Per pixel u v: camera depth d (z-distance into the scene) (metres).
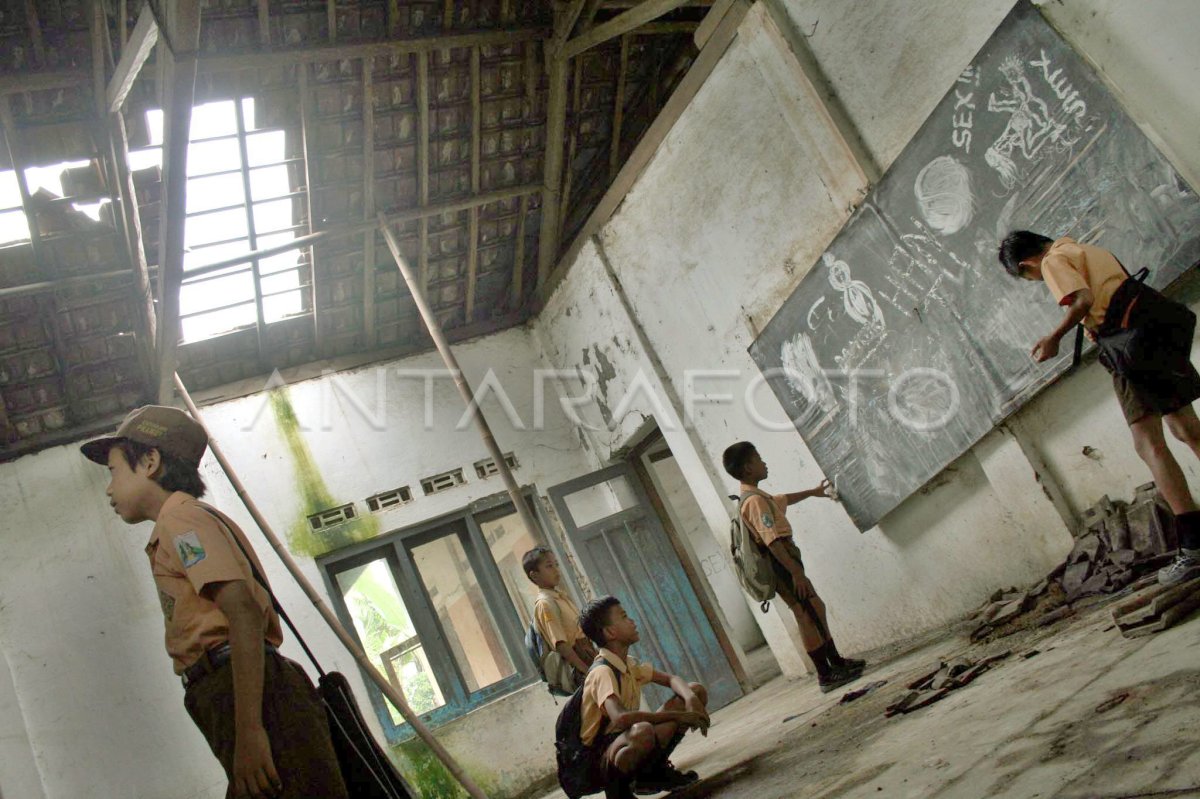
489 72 7.75
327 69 7.11
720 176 6.49
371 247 8.32
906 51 4.85
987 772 1.95
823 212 5.64
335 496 8.37
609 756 3.43
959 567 5.34
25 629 7.16
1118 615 3.00
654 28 7.77
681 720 3.49
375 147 7.79
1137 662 2.35
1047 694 2.47
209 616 1.80
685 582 8.36
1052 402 4.57
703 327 7.07
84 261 7.35
